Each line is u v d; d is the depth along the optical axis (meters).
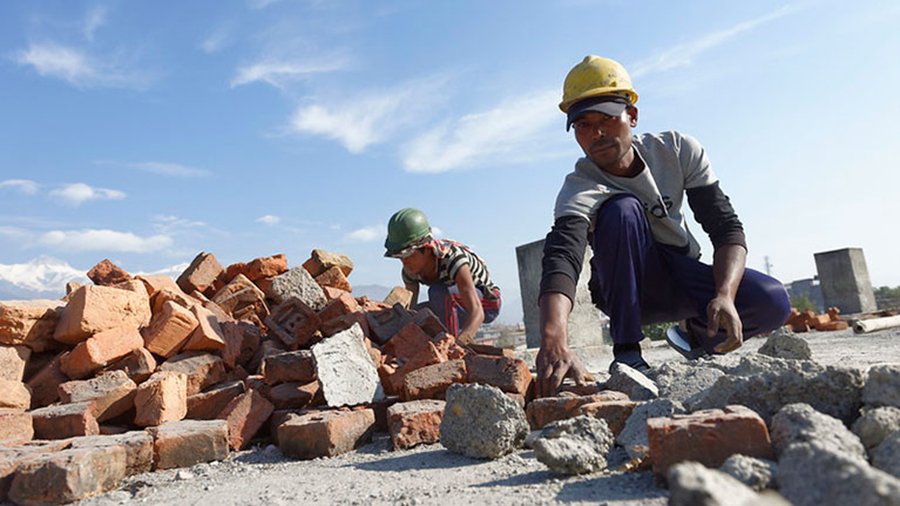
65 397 2.71
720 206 2.95
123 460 2.09
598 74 2.83
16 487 1.85
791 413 1.46
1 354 3.00
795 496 1.13
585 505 1.41
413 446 2.39
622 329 2.88
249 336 3.57
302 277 4.45
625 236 2.86
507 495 1.56
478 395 2.12
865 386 1.67
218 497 1.83
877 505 0.97
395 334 3.71
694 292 3.07
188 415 2.87
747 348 6.93
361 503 1.63
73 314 3.16
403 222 4.32
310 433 2.37
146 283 3.74
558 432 1.84
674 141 3.05
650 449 1.54
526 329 7.21
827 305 13.11
